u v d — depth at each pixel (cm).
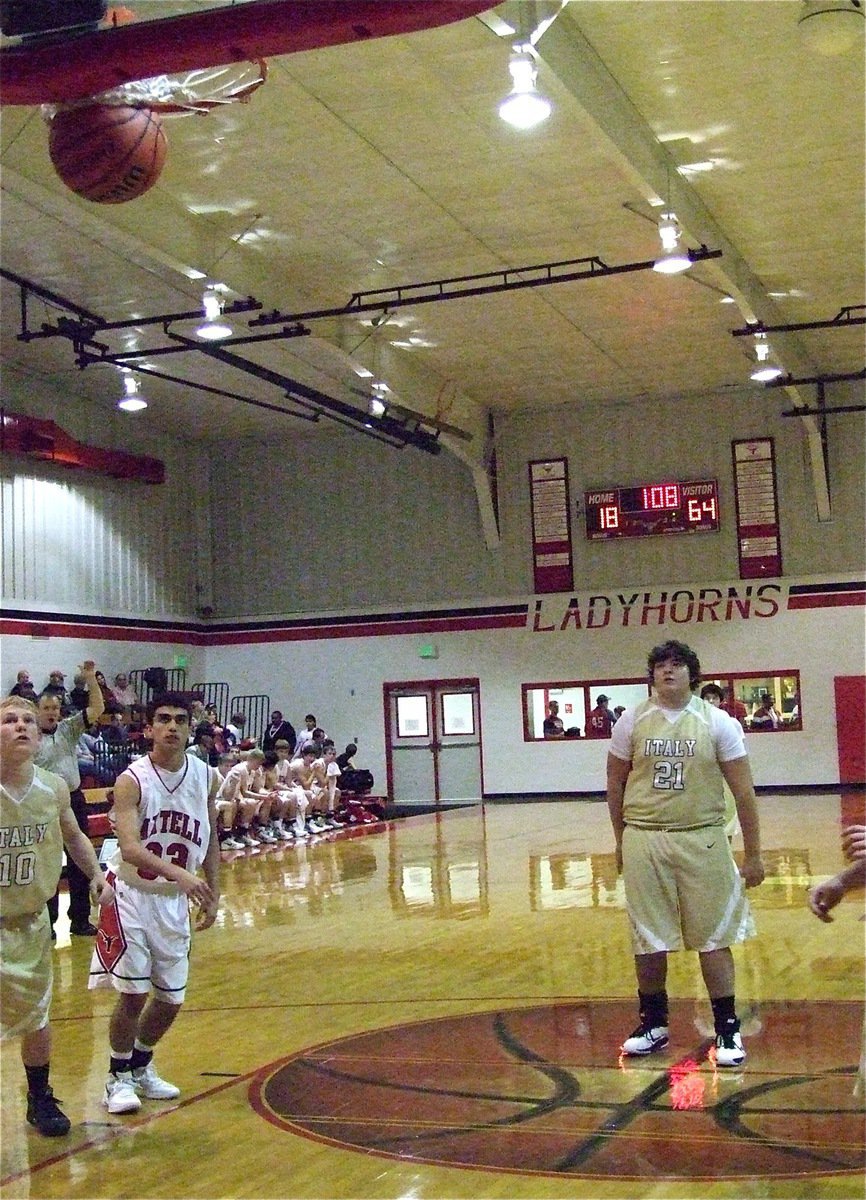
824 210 1593
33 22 511
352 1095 531
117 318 1930
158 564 2636
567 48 1145
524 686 2636
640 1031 578
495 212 1552
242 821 1888
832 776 2459
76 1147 478
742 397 2530
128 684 2425
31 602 2242
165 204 1483
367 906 1171
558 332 2078
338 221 1559
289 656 2767
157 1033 539
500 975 795
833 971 753
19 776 493
